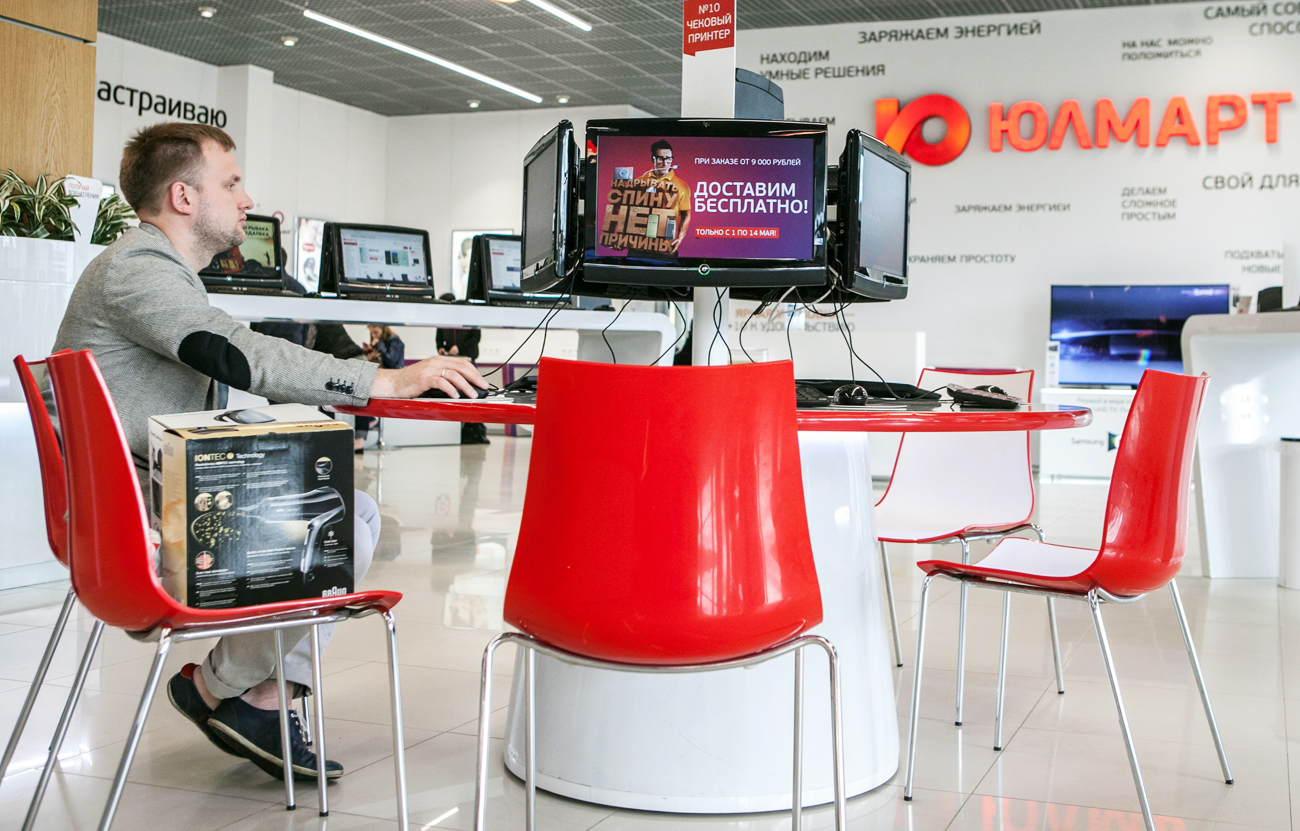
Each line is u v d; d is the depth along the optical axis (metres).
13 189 4.50
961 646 2.71
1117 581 2.02
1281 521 4.54
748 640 1.50
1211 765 2.41
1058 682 2.97
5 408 4.05
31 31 5.00
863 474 2.25
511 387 2.36
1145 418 2.00
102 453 1.49
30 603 3.84
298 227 12.36
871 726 2.22
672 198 2.19
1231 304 8.47
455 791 2.19
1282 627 3.79
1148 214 8.69
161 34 10.38
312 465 1.69
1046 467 8.41
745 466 1.49
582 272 2.21
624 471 1.47
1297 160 8.38
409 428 10.43
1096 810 2.14
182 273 2.10
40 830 1.97
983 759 2.44
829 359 7.93
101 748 2.41
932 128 9.10
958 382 3.48
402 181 13.58
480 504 6.66
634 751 2.10
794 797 1.61
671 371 1.44
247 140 11.45
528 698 1.79
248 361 1.97
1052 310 8.76
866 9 8.84
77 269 4.30
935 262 9.14
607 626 1.48
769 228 2.19
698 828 2.02
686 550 1.47
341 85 12.13
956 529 3.02
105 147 10.40
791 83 9.36
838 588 2.18
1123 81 8.70
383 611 1.69
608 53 10.69
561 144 2.19
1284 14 8.36
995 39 8.93
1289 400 4.74
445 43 10.48
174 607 1.52
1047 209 8.89
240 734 2.12
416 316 4.18
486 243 4.76
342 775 2.27
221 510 1.62
